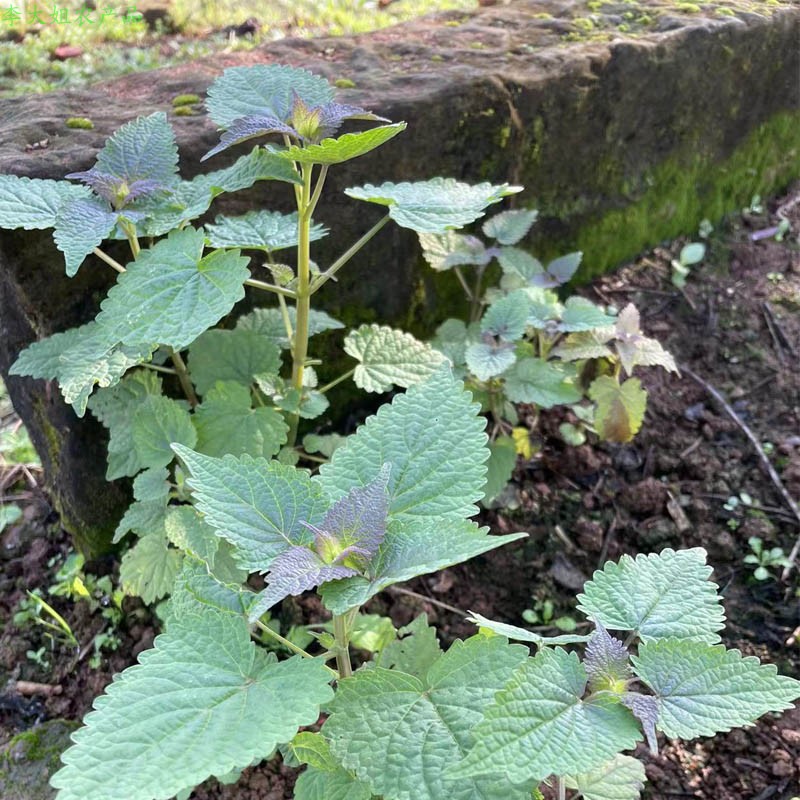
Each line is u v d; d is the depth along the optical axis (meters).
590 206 0.64
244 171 0.36
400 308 0.58
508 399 0.51
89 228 0.34
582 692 0.23
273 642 0.47
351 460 0.27
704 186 0.71
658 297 0.67
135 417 0.40
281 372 0.54
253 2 0.92
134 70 0.76
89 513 0.50
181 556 0.40
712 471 0.55
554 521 0.52
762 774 0.41
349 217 0.52
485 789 0.23
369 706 0.24
